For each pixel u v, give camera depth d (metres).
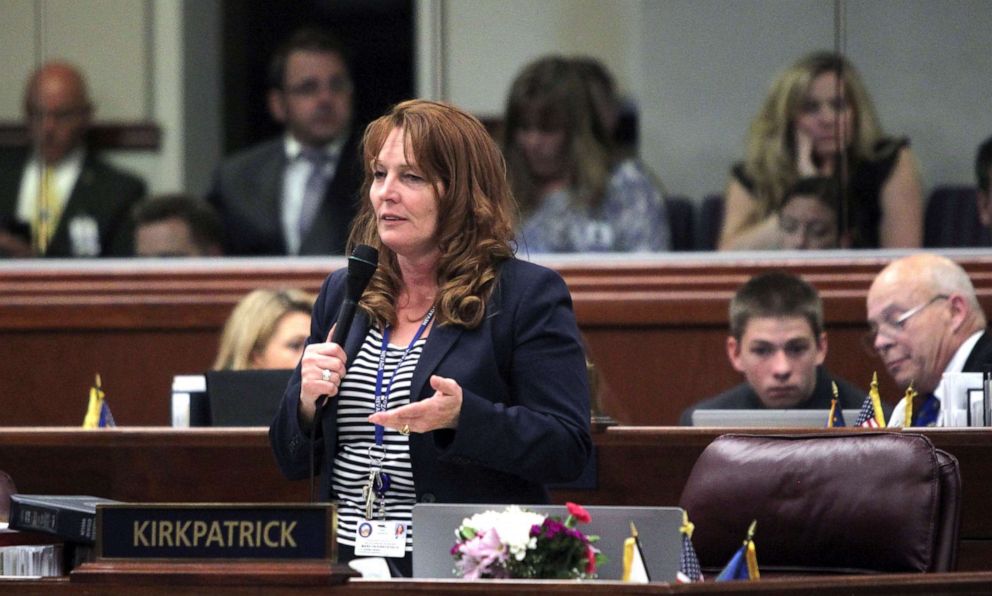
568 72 17.23
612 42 17.41
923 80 16.72
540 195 17.06
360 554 7.69
